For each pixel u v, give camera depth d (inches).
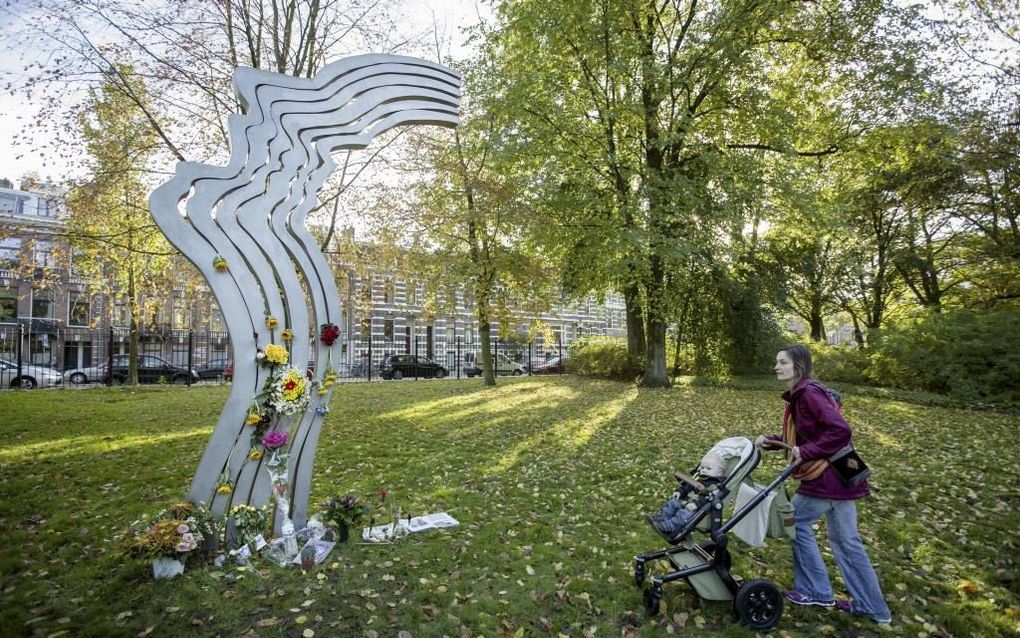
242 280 163.8
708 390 634.8
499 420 418.6
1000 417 405.7
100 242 527.2
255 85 170.6
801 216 573.3
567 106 582.6
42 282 600.7
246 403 162.7
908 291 985.5
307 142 179.6
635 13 554.6
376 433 366.0
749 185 538.9
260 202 169.0
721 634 119.9
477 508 204.8
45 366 861.8
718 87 561.6
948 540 175.0
